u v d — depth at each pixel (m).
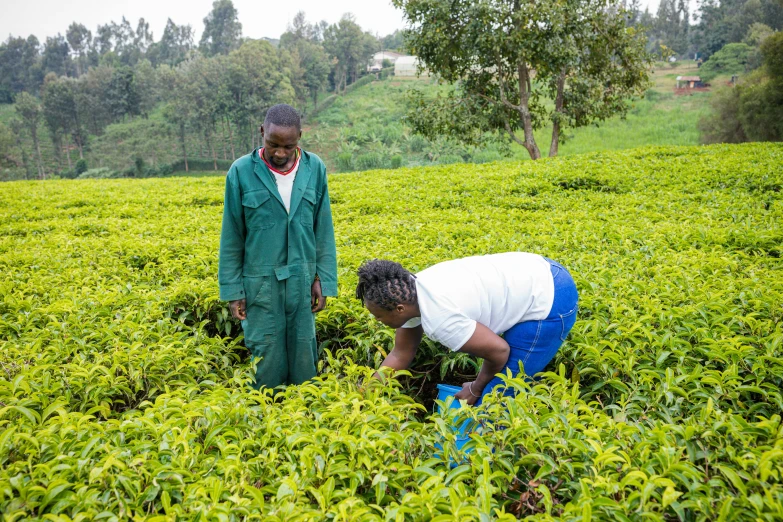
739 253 5.23
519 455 2.46
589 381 3.47
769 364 3.13
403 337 3.21
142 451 2.43
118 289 4.82
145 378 3.43
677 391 2.84
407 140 59.12
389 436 2.44
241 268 3.67
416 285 2.90
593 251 5.68
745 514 1.98
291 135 3.29
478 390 3.13
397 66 106.94
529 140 20.59
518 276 2.97
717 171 10.45
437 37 18.53
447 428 2.65
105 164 74.44
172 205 10.83
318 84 91.75
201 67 78.25
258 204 3.48
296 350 3.79
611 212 7.60
